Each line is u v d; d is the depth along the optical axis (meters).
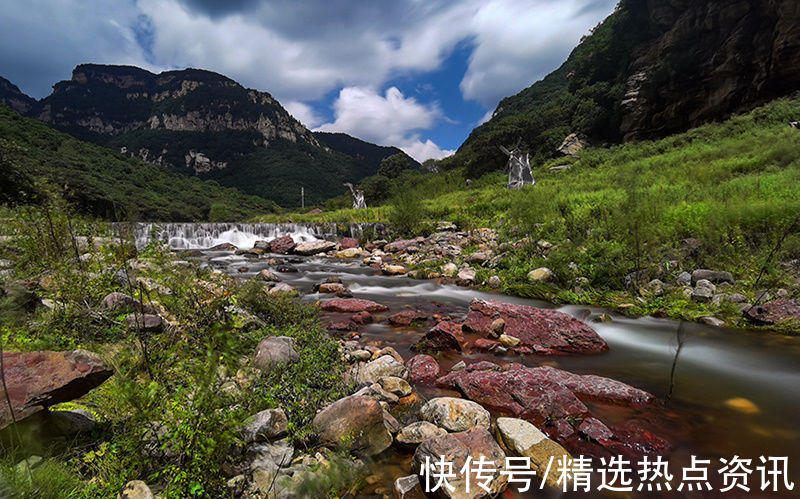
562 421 3.23
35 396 2.02
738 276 7.39
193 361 2.49
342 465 2.47
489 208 21.30
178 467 1.96
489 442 2.69
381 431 2.87
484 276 9.52
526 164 30.44
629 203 9.03
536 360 4.78
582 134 45.66
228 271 11.25
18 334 2.96
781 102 26.23
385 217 24.95
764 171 14.35
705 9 34.03
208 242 18.70
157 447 2.17
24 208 4.71
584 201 14.84
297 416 2.91
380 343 5.33
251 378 3.35
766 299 6.35
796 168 13.21
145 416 2.05
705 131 29.12
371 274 11.44
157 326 3.78
